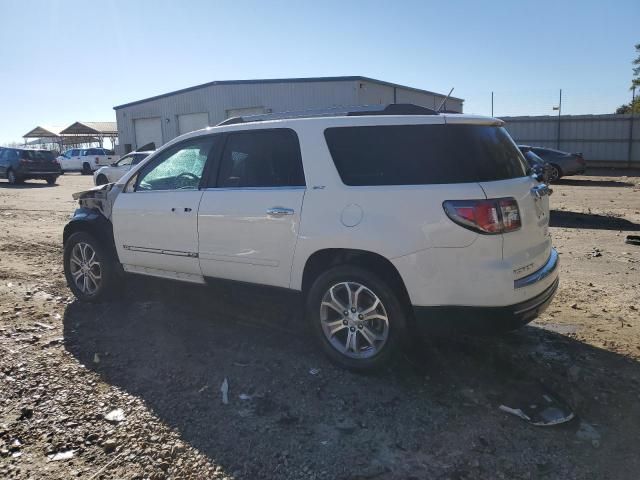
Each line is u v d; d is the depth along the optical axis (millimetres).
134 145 38094
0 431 3219
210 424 3322
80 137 58312
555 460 2969
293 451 3055
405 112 4281
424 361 4109
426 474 2861
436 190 3602
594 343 4434
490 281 3525
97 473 2865
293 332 4762
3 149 25859
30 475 2846
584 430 3238
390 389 3742
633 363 4062
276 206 4141
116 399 3609
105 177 20672
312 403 3568
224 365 4125
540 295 3826
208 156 4719
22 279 6531
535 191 3928
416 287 3643
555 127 30219
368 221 3752
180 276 4914
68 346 4469
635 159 28781
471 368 4008
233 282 4520
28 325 4906
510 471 2883
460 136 3752
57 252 8250
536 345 4371
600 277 6613
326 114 4535
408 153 3797
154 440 3148
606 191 18453
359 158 3926
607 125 29125
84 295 5598
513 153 4102
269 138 4348
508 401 3562
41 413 3426
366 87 31281
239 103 32562
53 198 18016
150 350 4402
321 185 3988
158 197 4949
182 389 3756
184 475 2855
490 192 3561
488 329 3629
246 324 4957
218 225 4469
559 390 3703
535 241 3885
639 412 3426
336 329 4031
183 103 34812
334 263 3984
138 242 5109
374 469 2898
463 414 3424
